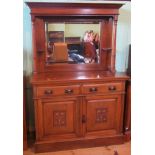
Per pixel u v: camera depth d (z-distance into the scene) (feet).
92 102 7.49
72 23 8.04
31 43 8.04
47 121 7.30
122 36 8.85
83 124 7.59
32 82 6.82
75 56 8.34
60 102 7.24
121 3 8.06
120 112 7.84
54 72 8.21
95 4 7.28
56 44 8.08
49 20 7.81
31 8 7.02
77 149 7.72
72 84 7.18
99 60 8.55
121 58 9.05
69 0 8.06
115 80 7.48
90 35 8.29
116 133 7.98
